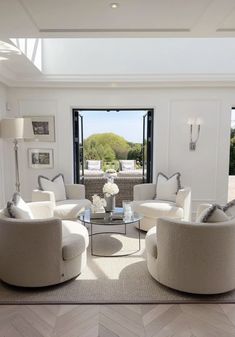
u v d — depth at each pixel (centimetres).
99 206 394
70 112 571
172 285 265
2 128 409
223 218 261
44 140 573
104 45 519
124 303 252
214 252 249
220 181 576
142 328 220
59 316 234
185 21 282
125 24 289
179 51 519
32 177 582
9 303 251
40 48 489
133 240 412
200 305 249
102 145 945
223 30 304
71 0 239
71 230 322
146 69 523
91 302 253
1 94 530
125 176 769
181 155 575
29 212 321
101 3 245
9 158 573
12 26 291
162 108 567
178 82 531
